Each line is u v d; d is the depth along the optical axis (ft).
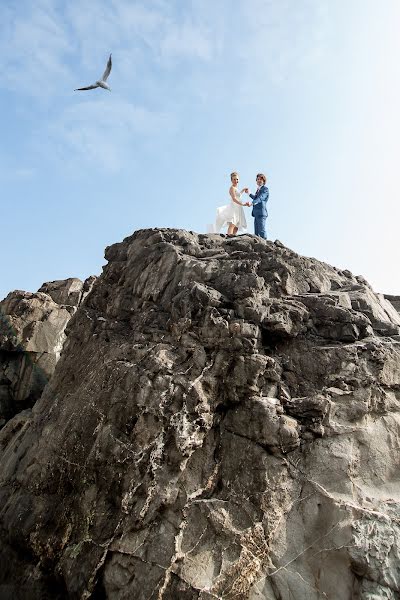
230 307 35.45
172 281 40.14
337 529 27.73
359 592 25.96
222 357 32.78
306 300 37.35
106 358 37.70
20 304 71.31
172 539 27.40
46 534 31.04
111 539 28.02
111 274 47.39
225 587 26.00
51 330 70.18
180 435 29.66
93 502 30.09
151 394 31.30
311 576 26.84
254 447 30.50
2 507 35.86
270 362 32.89
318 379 33.37
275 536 27.96
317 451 30.50
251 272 37.99
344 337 35.29
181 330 34.53
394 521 28.04
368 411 32.55
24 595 29.63
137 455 29.71
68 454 33.58
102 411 33.24
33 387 66.74
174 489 28.78
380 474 30.68
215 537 27.58
